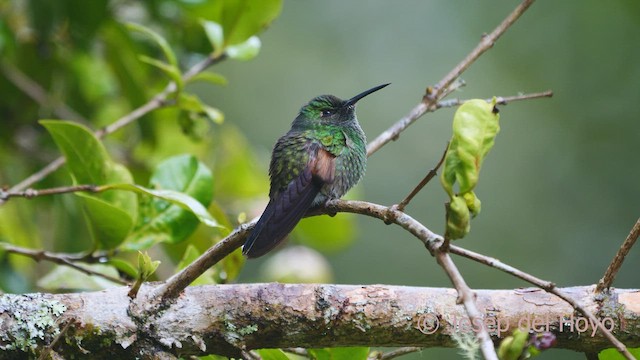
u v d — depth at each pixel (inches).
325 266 368.8
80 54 410.0
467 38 700.0
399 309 215.5
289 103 700.0
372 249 631.8
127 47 397.1
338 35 721.6
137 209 277.1
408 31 717.3
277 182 311.1
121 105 444.5
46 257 270.8
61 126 267.1
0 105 411.5
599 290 215.5
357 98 360.2
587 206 639.1
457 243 636.7
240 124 688.4
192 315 215.0
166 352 212.5
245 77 700.7
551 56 668.7
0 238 354.3
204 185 289.9
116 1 417.7
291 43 713.0
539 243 633.6
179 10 414.9
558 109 659.4
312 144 313.9
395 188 666.2
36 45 404.2
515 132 663.1
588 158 646.5
